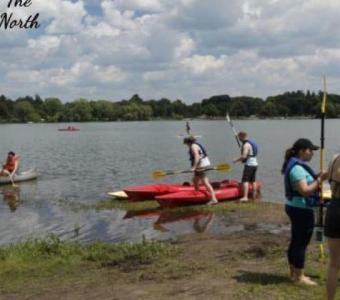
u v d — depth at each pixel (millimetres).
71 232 13211
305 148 7016
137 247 10375
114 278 8305
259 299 6750
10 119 160000
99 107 162625
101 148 51250
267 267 8367
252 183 16781
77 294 7605
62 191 21109
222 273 8086
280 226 12906
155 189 17250
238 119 153375
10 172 23828
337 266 6008
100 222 14305
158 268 8711
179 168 31000
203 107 150625
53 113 164500
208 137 69625
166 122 167500
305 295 6840
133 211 15648
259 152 42125
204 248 10281
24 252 10180
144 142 61188
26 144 60250
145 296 7203
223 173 27562
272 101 142375
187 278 7941
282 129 92062
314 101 139000
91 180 25031
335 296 6746
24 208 16938
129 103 174125
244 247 10250
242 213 14641
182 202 15734
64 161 36656
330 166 6035
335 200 5930
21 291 7965
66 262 9492
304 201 7059
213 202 16031
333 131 80625
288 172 7035
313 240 10375
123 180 24984
